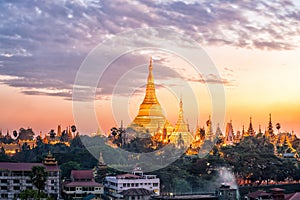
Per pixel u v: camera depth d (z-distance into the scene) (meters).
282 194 190.75
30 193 174.38
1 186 192.50
